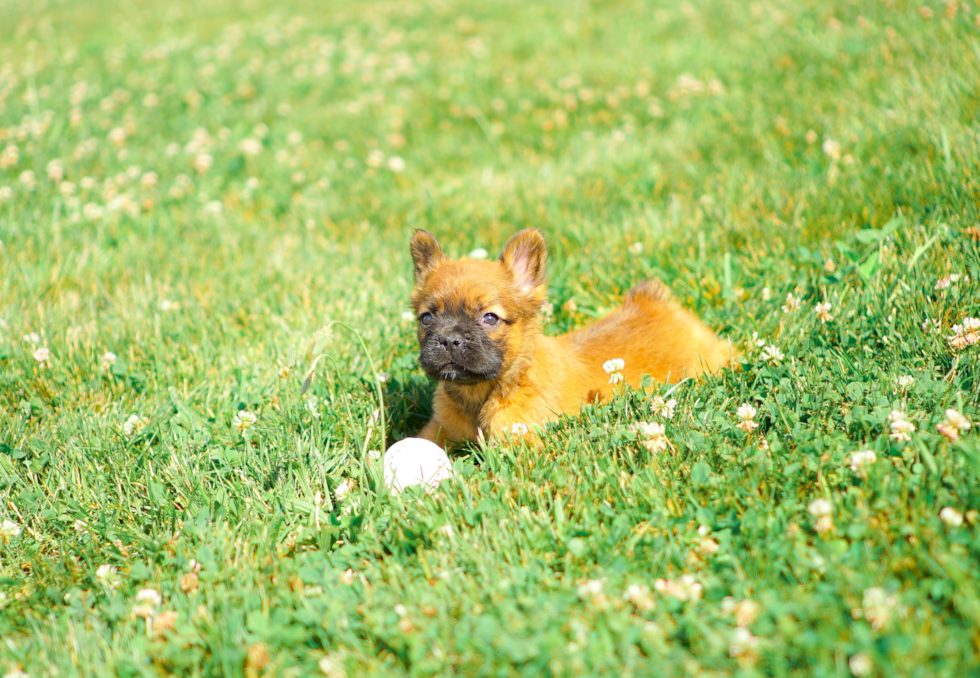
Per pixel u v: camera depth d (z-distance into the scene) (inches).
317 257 88.3
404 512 65.8
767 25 125.7
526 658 59.5
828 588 60.1
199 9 248.1
